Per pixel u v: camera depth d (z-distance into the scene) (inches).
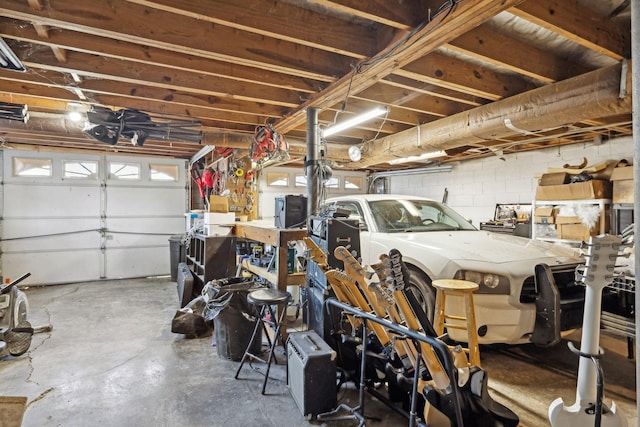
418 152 197.0
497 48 108.1
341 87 125.6
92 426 85.0
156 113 168.7
